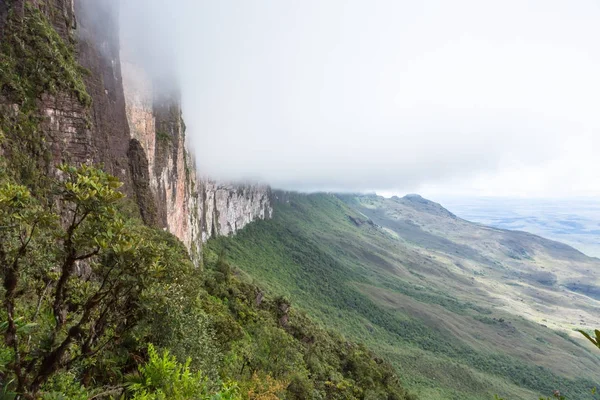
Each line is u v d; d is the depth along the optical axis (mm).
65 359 8859
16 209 6699
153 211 50250
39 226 6949
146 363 11406
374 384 63344
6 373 7059
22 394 6457
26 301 9453
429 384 104438
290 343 47094
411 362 117688
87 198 6406
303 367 43188
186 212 83188
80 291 9234
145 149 55906
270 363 35844
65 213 21109
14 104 22781
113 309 8586
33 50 25266
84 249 7387
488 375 130000
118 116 46188
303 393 34594
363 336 131125
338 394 46312
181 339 14531
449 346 153250
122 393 10430
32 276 7883
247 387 23984
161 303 8883
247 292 66750
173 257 13969
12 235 6992
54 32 29047
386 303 180000
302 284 165875
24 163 22266
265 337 39875
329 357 63281
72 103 27391
